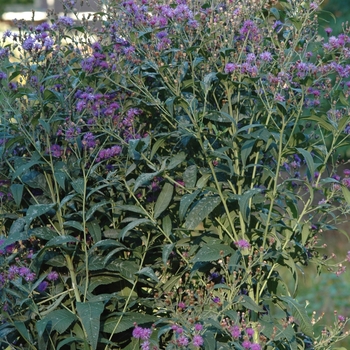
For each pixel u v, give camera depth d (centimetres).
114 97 290
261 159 293
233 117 280
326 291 501
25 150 287
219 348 249
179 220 286
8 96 275
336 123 277
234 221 277
